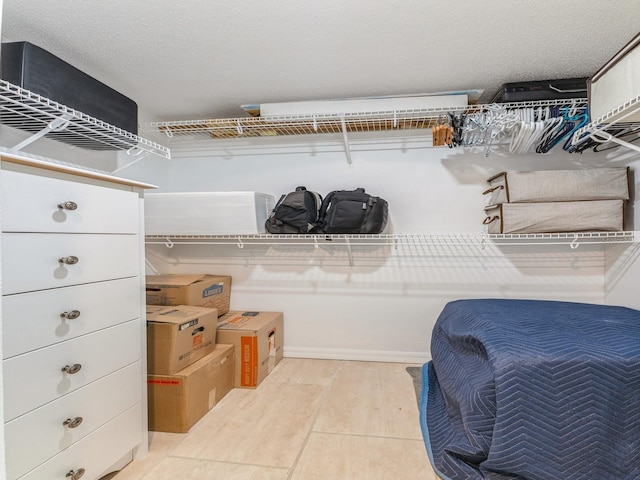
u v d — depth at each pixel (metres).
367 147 2.57
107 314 1.28
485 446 1.24
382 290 2.57
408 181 2.53
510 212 2.11
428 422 1.66
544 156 2.38
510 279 2.45
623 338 1.34
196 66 1.80
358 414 1.79
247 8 1.35
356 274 2.60
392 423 1.70
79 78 1.47
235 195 2.24
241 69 1.84
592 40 1.59
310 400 1.95
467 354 1.57
